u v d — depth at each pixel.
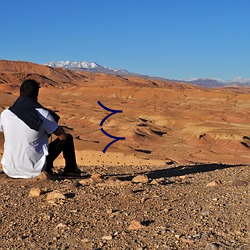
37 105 5.41
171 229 3.65
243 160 26.58
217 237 3.45
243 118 49.69
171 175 6.28
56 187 5.02
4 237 3.69
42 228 3.83
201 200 4.35
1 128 5.47
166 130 40.38
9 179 5.38
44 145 5.45
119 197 4.55
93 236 3.62
